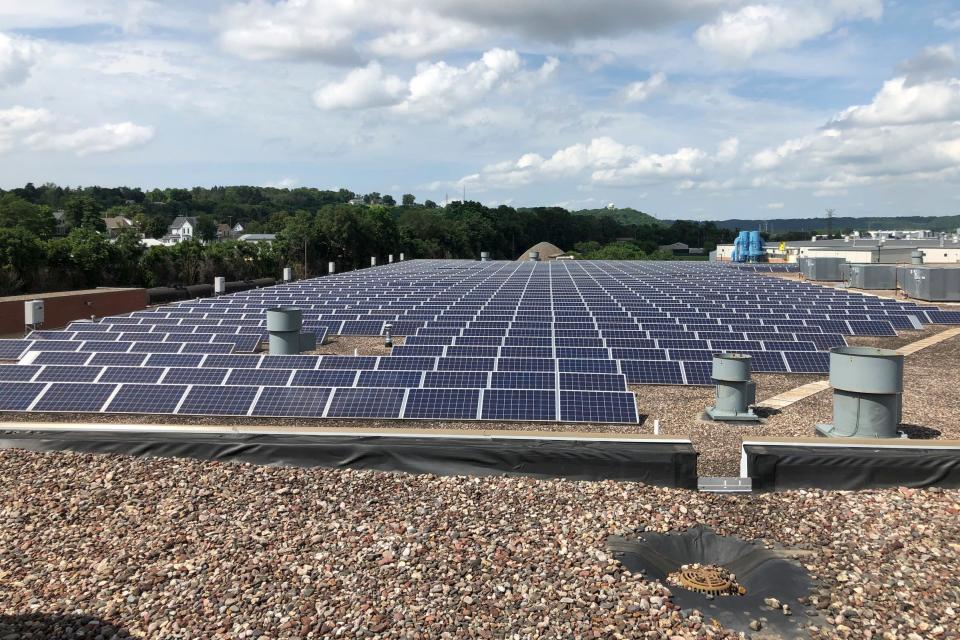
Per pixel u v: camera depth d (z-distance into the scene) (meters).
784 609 9.57
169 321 37.75
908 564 10.55
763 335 31.22
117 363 25.78
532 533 11.60
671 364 24.39
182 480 13.61
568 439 14.35
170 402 20.27
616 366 24.31
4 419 19.95
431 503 12.70
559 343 30.36
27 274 59.44
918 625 9.12
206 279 79.00
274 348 26.98
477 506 12.59
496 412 19.41
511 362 24.47
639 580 10.23
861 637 8.95
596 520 12.09
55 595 10.09
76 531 11.84
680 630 9.09
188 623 9.41
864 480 13.24
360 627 9.23
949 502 12.43
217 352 29.28
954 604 9.53
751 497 13.03
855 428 16.95
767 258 115.75
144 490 13.23
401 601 9.80
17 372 23.17
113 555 11.12
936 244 107.12
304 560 10.89
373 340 34.81
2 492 13.17
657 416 20.25
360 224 119.88
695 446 17.39
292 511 12.44
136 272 70.06
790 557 10.91
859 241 116.81
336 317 37.94
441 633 9.10
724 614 9.52
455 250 160.88
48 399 20.59
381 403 19.84
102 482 13.53
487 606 9.65
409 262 117.69
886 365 16.55
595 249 182.38
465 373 21.72
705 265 102.62
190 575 10.53
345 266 115.62
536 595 9.88
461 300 48.56
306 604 9.77
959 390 23.11
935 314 39.09
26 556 11.12
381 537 11.54
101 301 46.25
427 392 20.06
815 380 25.03
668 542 11.52
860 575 10.33
